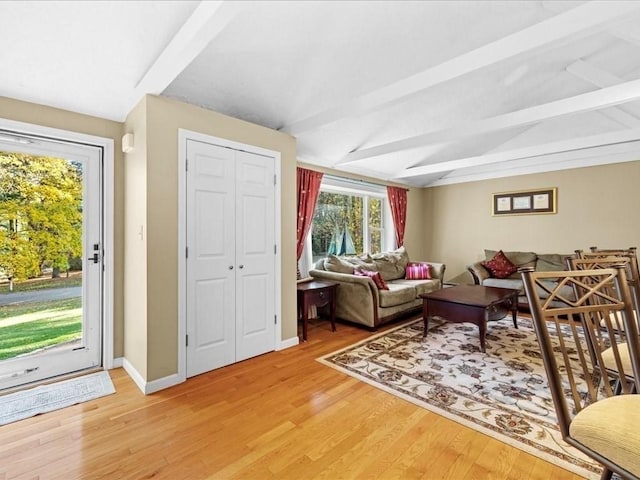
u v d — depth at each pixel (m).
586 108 2.85
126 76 2.23
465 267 6.09
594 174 4.75
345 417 1.97
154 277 2.34
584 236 4.84
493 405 2.09
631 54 3.54
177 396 2.24
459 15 2.41
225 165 2.76
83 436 1.80
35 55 1.94
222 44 2.33
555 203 5.08
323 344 3.29
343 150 4.47
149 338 2.31
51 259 2.54
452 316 3.22
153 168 2.33
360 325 3.93
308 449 1.69
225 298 2.76
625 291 1.25
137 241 2.44
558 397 1.04
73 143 2.61
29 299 2.46
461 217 6.15
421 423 1.90
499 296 3.40
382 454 1.64
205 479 1.49
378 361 2.83
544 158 5.16
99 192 2.73
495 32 2.62
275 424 1.91
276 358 2.92
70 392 2.29
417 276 5.02
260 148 3.02
